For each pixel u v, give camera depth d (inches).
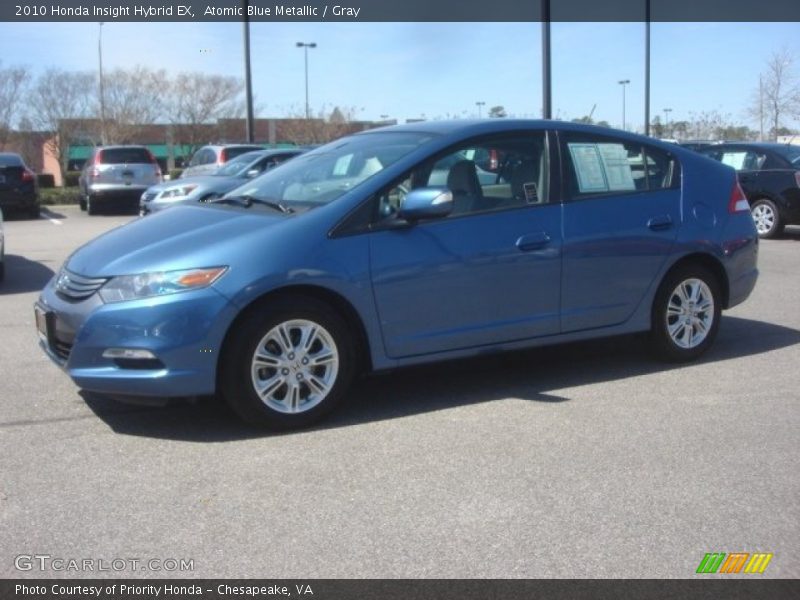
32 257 480.4
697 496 151.9
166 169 1482.5
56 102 1403.8
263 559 130.0
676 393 211.9
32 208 777.6
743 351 254.7
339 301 186.9
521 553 131.9
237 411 179.3
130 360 172.4
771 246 510.0
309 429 185.9
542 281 209.2
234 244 177.8
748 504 148.9
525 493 152.8
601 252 216.8
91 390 177.6
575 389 215.9
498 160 208.1
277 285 177.0
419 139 206.5
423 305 194.2
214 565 128.2
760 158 549.3
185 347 170.9
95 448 174.1
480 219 201.3
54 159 1614.2
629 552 132.3
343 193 192.2
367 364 192.9
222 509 146.2
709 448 174.6
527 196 209.8
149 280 172.7
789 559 130.6
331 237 184.4
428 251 193.3
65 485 155.6
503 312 205.6
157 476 159.9
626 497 151.3
